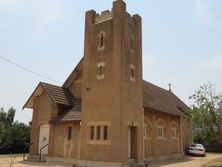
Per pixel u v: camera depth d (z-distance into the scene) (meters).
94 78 22.75
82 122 22.56
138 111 23.30
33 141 25.98
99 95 22.05
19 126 37.56
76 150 23.06
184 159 29.97
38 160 24.41
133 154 22.42
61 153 24.05
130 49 23.34
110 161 20.06
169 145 30.70
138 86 23.91
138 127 22.94
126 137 20.84
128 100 21.88
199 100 23.19
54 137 24.97
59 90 26.94
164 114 30.45
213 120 22.59
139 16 25.67
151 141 26.73
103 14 24.05
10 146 35.22
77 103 26.27
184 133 37.25
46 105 26.06
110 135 20.58
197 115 23.12
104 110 21.41
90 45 23.80
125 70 22.00
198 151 35.25
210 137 22.81
